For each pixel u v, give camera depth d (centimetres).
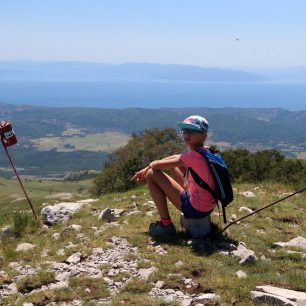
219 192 382
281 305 273
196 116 385
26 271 365
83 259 378
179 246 386
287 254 371
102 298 309
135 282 321
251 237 418
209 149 395
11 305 304
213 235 406
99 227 465
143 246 391
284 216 502
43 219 534
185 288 314
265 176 757
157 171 404
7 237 502
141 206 551
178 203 400
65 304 303
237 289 298
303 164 784
